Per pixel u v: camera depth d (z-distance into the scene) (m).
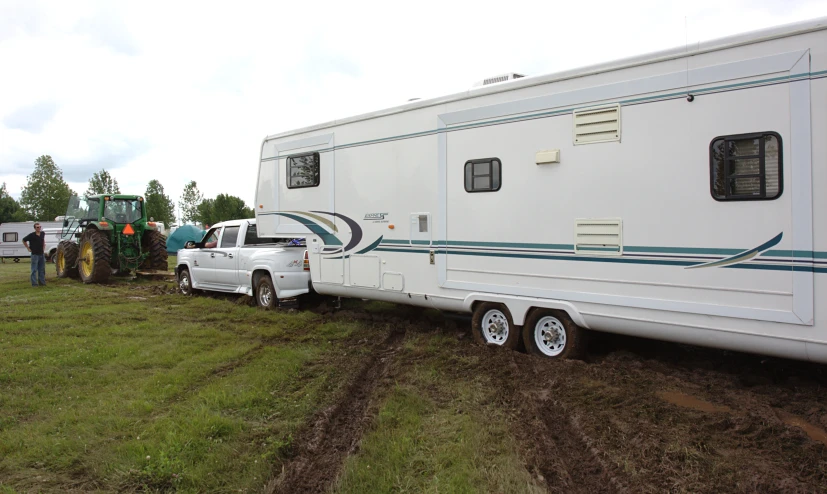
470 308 5.89
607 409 4.02
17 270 18.17
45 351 5.89
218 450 3.47
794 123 3.86
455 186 5.85
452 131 5.84
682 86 4.34
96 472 3.23
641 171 4.57
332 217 7.28
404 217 6.36
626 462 3.22
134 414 4.12
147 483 3.11
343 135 7.05
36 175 48.38
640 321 4.64
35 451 3.47
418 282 6.28
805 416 3.84
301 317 7.70
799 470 3.09
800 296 3.88
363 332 6.83
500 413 4.05
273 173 8.23
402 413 4.08
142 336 6.79
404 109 6.29
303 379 5.05
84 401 4.42
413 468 3.27
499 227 5.50
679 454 3.27
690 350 5.41
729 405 4.07
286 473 3.26
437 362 5.31
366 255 6.84
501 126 5.43
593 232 4.85
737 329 4.16
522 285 5.38
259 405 4.32
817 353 3.85
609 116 4.73
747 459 3.23
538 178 5.19
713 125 4.20
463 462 3.28
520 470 3.16
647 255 4.56
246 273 8.92
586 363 5.02
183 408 4.20
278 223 8.18
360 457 3.40
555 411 4.11
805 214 3.83
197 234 21.00
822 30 3.76
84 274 13.20
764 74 3.98
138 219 13.76
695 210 4.31
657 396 4.26
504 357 5.26
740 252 4.11
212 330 7.01
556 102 5.05
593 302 4.89
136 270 14.09
